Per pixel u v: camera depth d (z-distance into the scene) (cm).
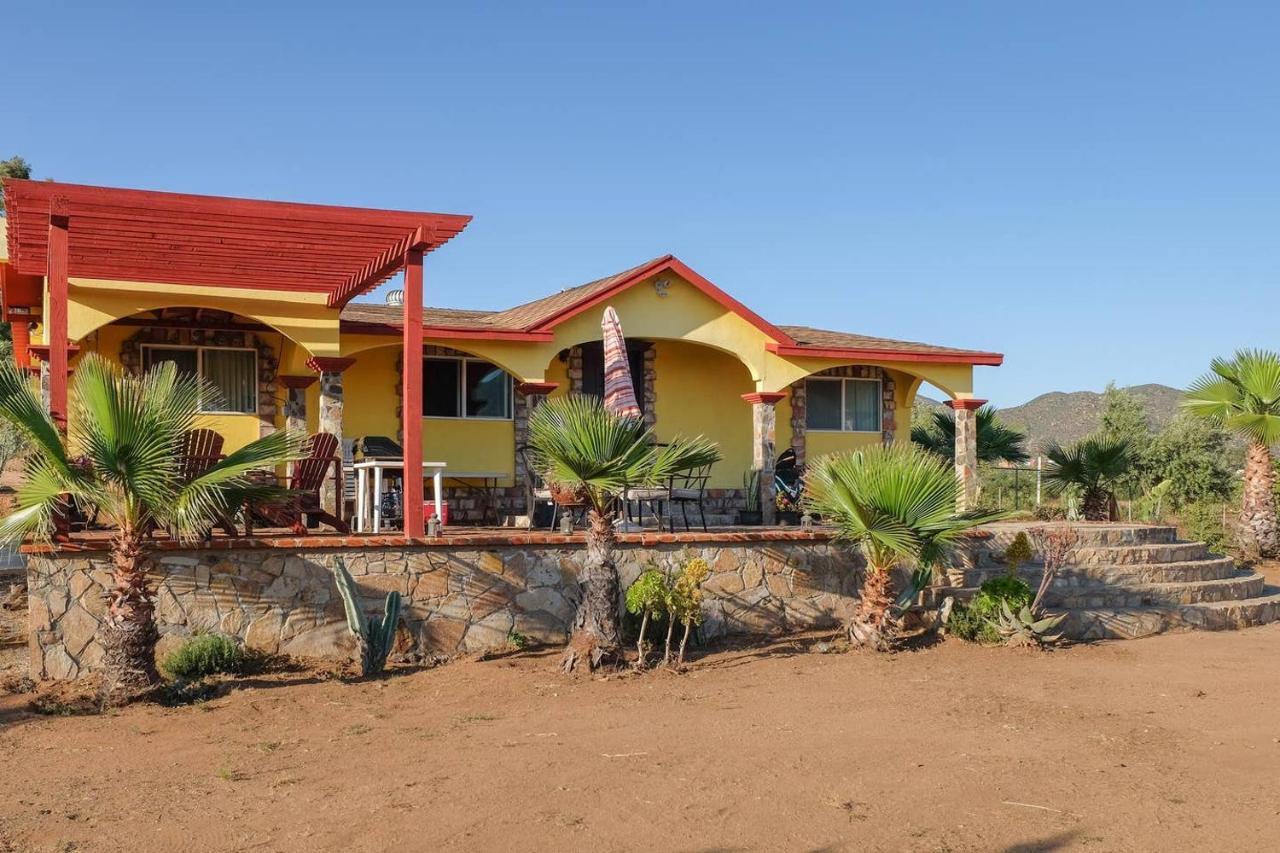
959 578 1447
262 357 1712
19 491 983
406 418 1234
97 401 947
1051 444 2300
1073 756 811
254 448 1013
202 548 1130
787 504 1833
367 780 747
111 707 982
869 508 1186
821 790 720
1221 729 899
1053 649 1253
